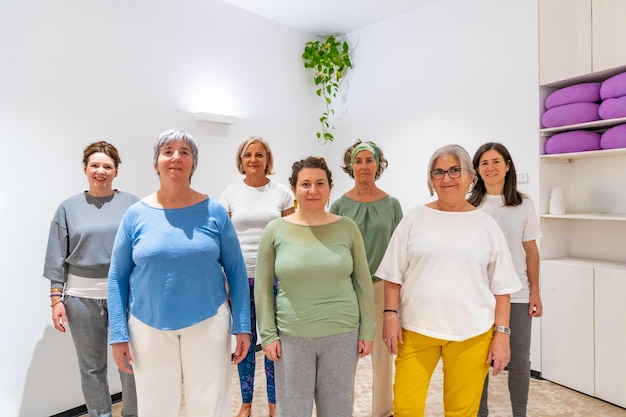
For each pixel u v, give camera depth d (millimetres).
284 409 1639
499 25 3160
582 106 2713
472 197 2170
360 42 4121
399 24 3801
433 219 1669
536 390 2789
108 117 2736
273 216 2449
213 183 3391
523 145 3053
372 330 1712
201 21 3283
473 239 1606
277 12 3701
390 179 3934
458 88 3414
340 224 1712
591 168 2990
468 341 1604
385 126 3951
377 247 2270
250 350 2465
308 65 4125
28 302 2410
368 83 4074
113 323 1522
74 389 2590
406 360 1686
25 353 2398
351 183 4258
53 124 2484
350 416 1663
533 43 2988
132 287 1545
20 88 2350
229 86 3492
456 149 1659
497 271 1649
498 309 1665
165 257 1490
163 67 3037
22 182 2373
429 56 3596
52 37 2469
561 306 2840
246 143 2486
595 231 2984
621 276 2539
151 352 1516
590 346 2693
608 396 2609
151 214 1554
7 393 2336
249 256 2414
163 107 3041
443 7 3488
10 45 2307
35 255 2432
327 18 3850
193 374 1554
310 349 1617
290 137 4047
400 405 1679
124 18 2811
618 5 2529
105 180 2135
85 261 2070
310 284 1613
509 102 3119
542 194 2963
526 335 2070
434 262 1610
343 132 4301
